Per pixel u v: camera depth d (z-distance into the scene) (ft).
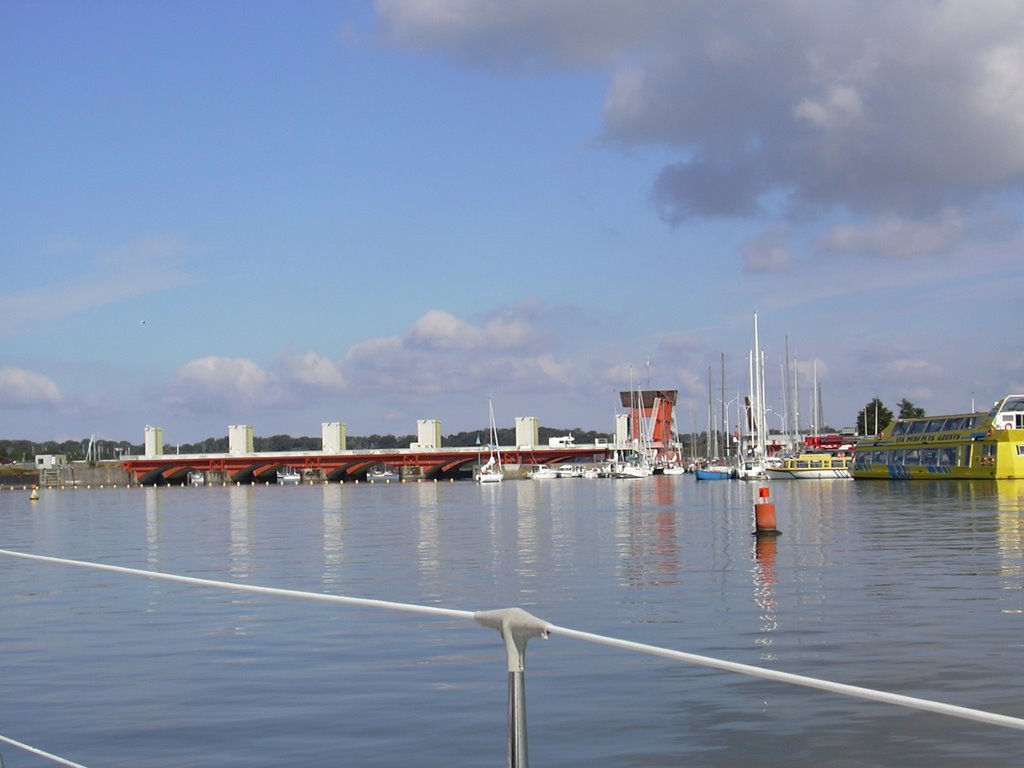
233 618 86.79
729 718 53.01
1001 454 361.30
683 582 105.50
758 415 552.00
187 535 212.84
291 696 59.21
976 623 77.46
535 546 158.92
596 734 50.67
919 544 142.10
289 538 193.98
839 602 88.89
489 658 68.18
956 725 51.16
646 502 323.98
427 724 52.90
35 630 83.41
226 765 47.37
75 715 56.29
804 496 313.32
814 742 49.03
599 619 82.79
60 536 222.69
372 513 300.20
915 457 408.46
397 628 79.87
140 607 94.68
